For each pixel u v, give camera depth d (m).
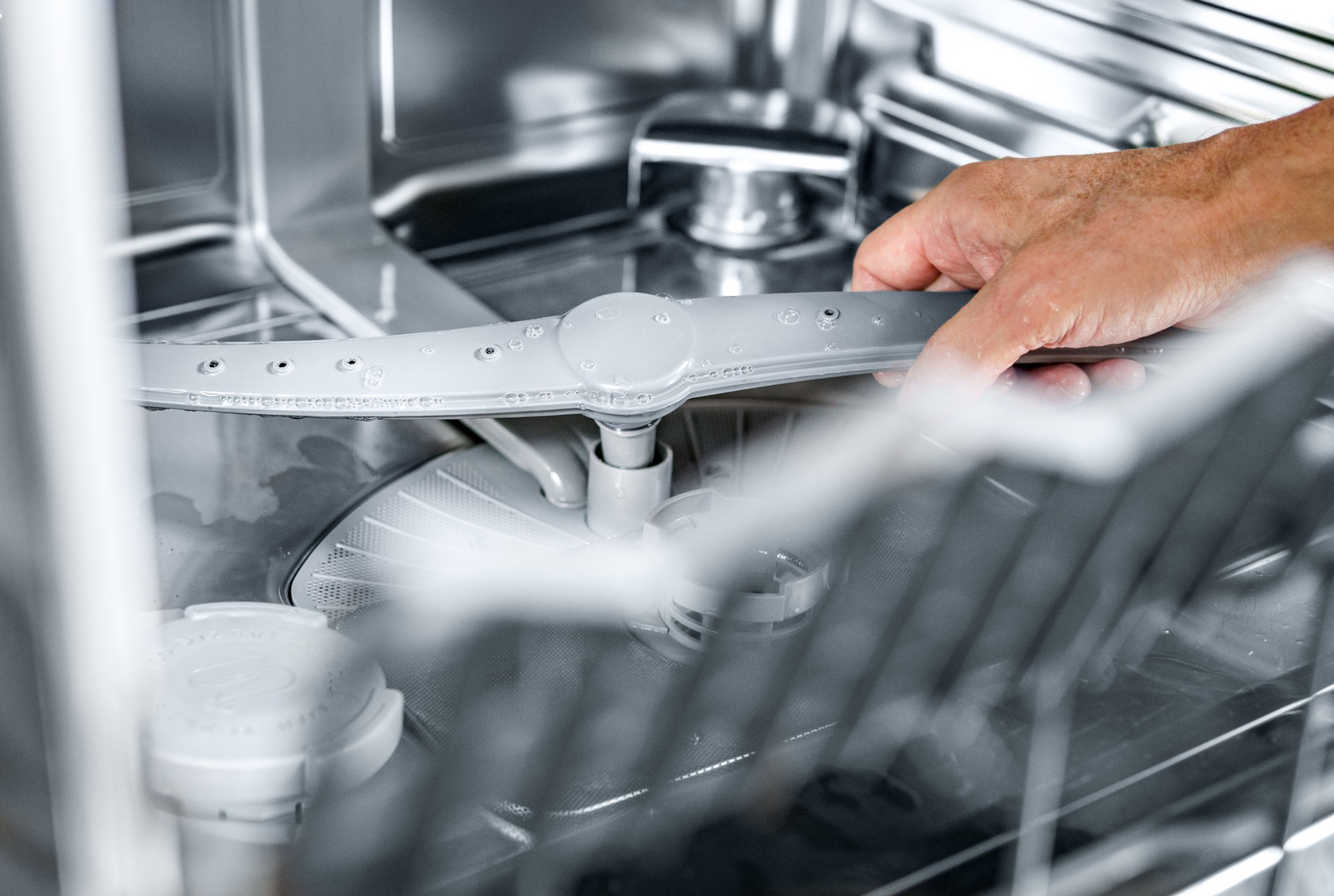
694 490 0.49
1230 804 0.34
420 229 0.73
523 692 0.37
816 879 0.30
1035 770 0.34
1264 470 0.46
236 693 0.33
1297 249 0.49
